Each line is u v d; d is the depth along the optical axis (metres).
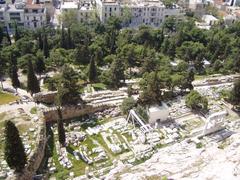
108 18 168.25
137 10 183.38
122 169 42.91
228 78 106.00
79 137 67.81
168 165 41.19
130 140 68.25
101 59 116.56
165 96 88.44
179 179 36.66
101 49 120.69
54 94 81.38
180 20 173.50
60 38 128.12
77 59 113.12
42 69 102.31
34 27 163.38
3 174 50.34
